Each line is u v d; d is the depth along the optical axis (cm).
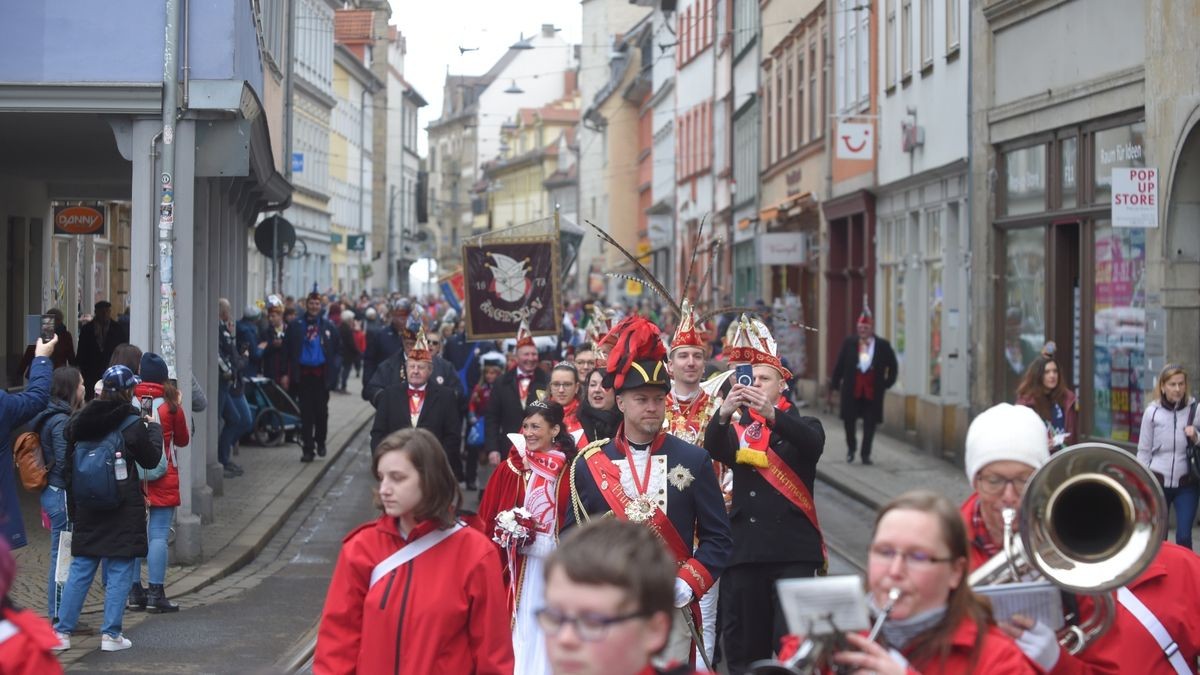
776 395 862
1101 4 1841
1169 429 1302
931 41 2502
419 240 10575
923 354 2586
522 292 2134
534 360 1620
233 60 1403
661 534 712
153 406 1168
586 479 725
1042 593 418
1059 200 1986
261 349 2548
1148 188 1531
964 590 389
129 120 1414
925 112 2542
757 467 848
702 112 5581
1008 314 2170
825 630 357
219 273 1856
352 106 7288
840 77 3231
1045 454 445
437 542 539
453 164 15262
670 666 371
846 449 2541
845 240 3325
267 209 2502
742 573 852
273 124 2200
